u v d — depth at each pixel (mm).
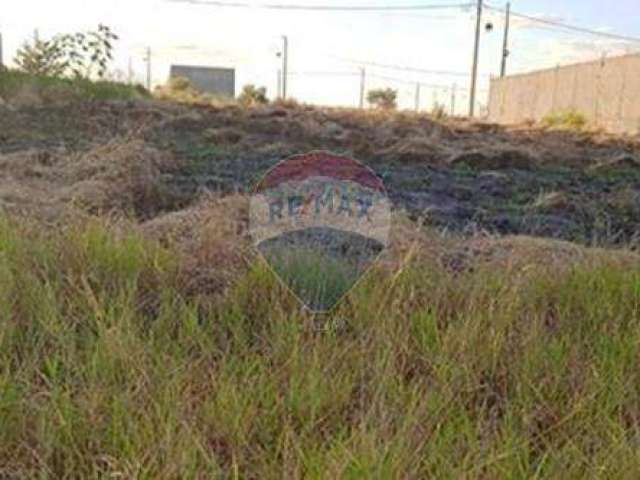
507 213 5828
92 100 14328
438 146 10438
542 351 2527
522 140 13398
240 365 2363
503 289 2996
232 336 2676
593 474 1856
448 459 1878
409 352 2520
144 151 6660
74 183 5324
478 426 2074
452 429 2037
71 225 3611
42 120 10867
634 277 3166
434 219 5355
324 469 1777
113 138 8125
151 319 2773
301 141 10750
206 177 6637
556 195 6285
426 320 2697
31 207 4336
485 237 4250
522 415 2178
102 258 3137
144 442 1890
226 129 11547
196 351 2504
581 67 27031
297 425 2070
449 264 3623
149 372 2262
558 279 3193
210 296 3031
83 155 6316
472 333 2578
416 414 2068
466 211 5812
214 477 1814
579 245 4176
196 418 2045
